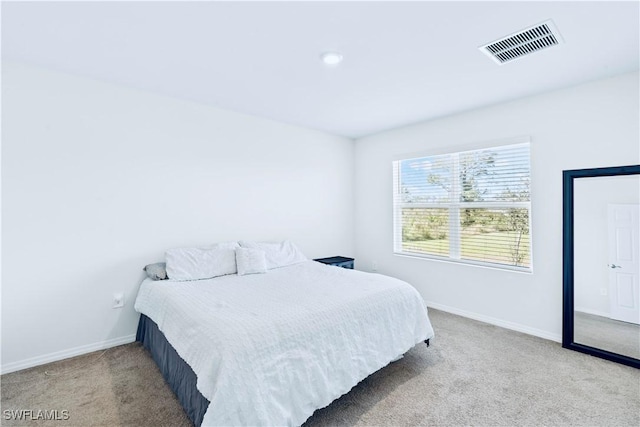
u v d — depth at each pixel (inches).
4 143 86.0
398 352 84.4
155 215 112.5
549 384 80.1
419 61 86.6
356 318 77.2
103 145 101.7
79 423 65.6
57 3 61.9
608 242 96.7
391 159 162.7
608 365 90.0
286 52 82.0
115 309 104.2
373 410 70.0
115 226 104.0
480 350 100.0
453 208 138.7
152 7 63.4
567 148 104.7
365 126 155.8
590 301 99.0
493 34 73.2
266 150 143.6
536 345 103.7
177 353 72.8
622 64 88.3
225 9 63.9
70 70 93.2
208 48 80.1
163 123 114.0
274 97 115.0
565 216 103.8
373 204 172.9
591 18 66.7
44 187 91.6
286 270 120.7
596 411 69.2
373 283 96.7
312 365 64.5
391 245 163.8
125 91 105.7
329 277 107.2
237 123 133.7
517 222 118.5
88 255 99.0
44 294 91.8
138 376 84.4
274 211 147.2
